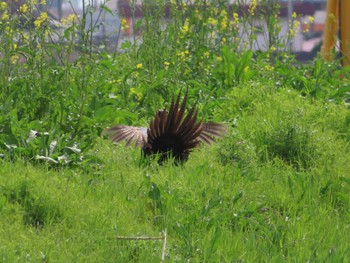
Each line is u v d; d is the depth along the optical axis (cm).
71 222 962
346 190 1222
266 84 1806
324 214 1113
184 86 1725
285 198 1152
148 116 1577
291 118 1427
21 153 1205
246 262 912
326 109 1616
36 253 856
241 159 1294
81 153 1249
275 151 1367
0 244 856
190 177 1175
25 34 1647
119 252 887
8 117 1333
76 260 847
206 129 1241
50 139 1244
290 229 1036
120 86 1686
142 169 1220
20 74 1549
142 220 1033
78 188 1075
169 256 895
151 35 1848
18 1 1620
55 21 1759
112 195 1096
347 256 955
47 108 1441
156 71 1806
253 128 1488
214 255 914
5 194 986
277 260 929
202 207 1047
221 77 1870
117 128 1225
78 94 1512
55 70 1669
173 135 1227
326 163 1320
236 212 1066
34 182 1017
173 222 1014
